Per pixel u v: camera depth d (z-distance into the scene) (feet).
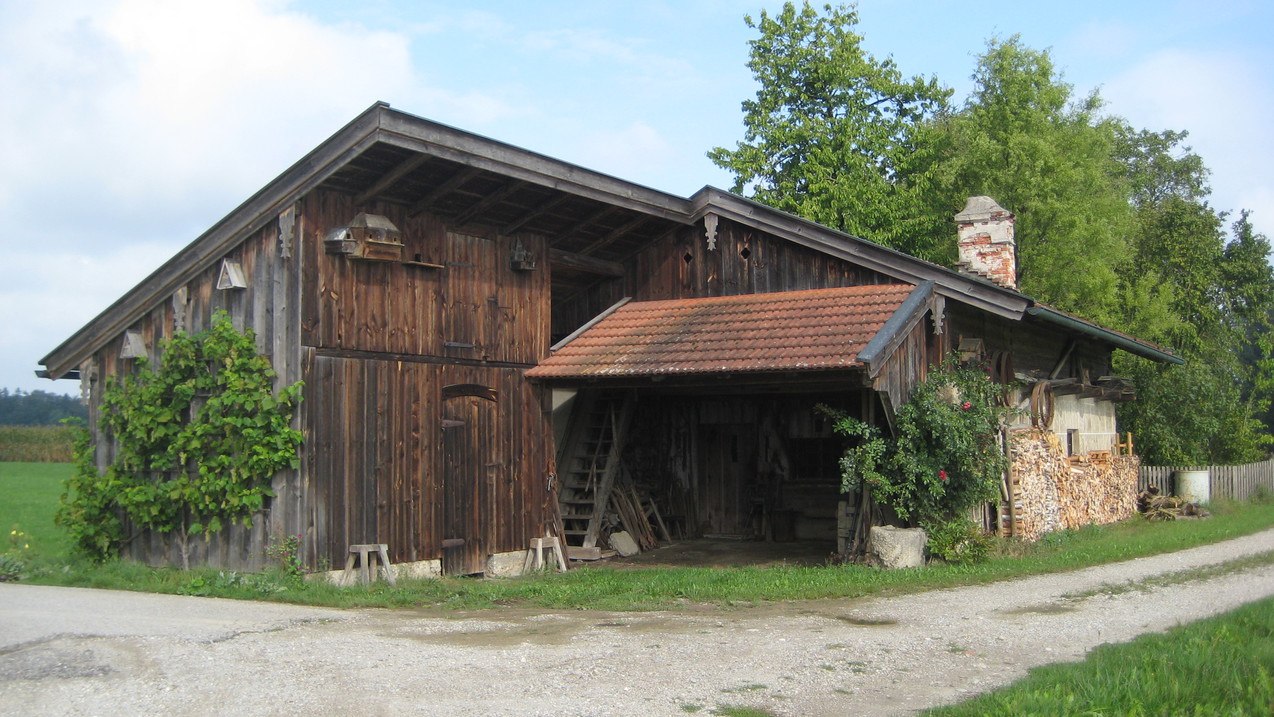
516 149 43.11
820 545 59.21
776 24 102.22
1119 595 36.27
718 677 25.00
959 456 45.93
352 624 32.55
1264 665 22.89
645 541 58.90
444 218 45.98
